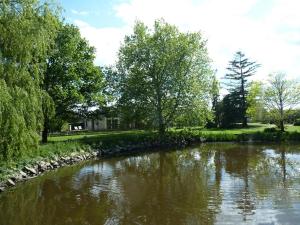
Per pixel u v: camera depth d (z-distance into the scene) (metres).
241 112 74.12
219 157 33.94
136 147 42.31
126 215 15.88
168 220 15.01
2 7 19.86
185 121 48.31
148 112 48.19
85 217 15.78
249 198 18.00
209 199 18.06
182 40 47.44
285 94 54.69
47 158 28.62
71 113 40.25
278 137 48.00
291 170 25.72
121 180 23.58
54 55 37.00
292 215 15.13
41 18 21.38
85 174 25.86
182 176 24.66
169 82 46.97
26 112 20.81
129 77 48.62
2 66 19.59
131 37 49.09
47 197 19.27
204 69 47.84
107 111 44.22
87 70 40.56
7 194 19.95
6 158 20.16
